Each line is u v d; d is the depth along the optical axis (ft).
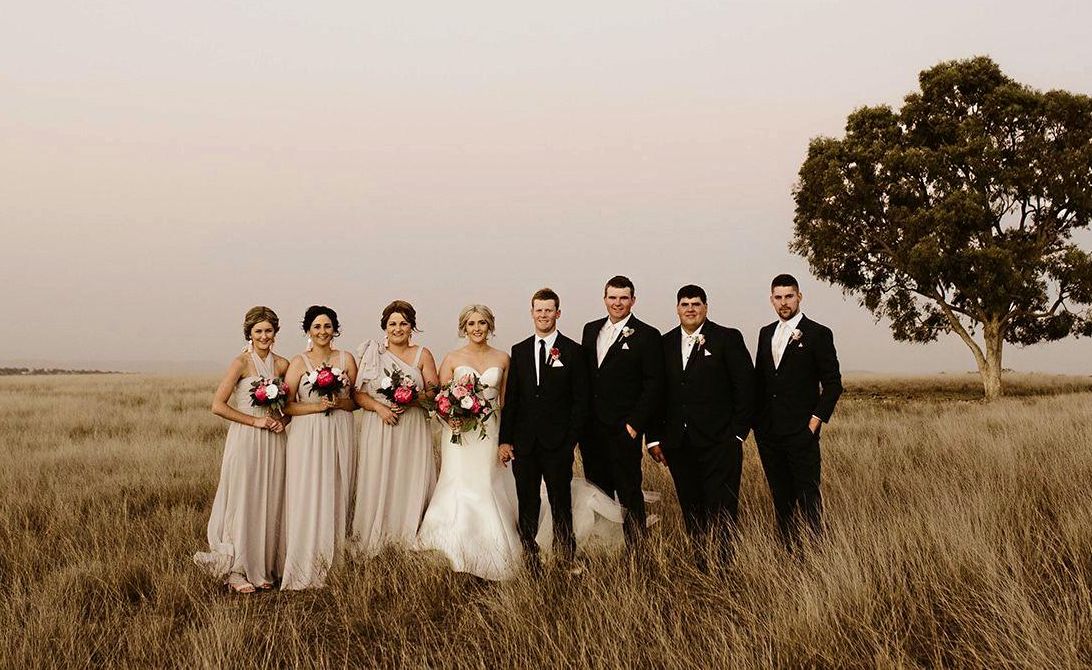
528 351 16.71
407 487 17.67
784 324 16.72
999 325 74.33
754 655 10.64
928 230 72.08
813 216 81.61
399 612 13.28
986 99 72.54
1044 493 19.47
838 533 14.55
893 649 10.81
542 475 16.57
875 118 77.77
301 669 11.30
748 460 26.50
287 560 15.85
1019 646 10.19
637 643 11.29
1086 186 68.95
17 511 20.13
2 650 11.18
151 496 23.49
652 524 19.10
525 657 10.81
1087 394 56.08
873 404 58.03
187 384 95.86
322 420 16.81
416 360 18.24
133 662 11.37
